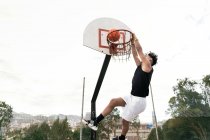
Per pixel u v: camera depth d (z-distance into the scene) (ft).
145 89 12.22
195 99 155.43
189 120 144.36
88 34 17.24
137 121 204.44
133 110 12.13
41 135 202.69
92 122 12.87
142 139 226.17
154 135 161.89
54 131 205.98
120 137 12.90
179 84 158.92
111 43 14.94
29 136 203.41
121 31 14.83
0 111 210.18
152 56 13.12
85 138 149.18
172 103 156.87
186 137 143.43
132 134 226.79
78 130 210.38
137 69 12.62
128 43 14.34
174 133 146.92
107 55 15.70
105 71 16.29
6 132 210.18
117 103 12.59
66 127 209.56
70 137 206.69
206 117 141.49
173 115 153.99
